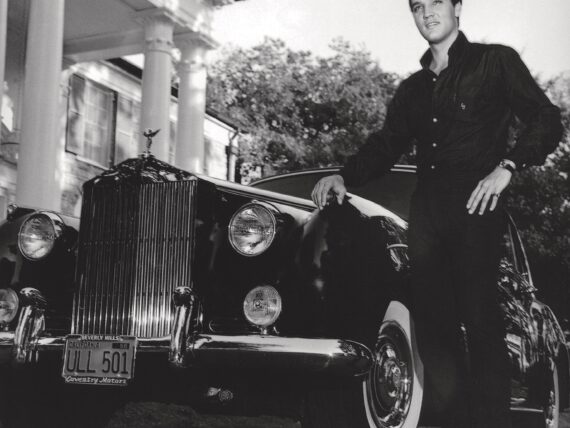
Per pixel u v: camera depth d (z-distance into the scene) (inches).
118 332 119.2
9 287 130.6
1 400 132.9
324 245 107.9
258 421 165.2
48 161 333.4
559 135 98.8
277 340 102.0
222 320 109.0
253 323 106.3
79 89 527.8
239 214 110.0
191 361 104.7
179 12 451.2
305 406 109.7
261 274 107.5
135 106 584.7
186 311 106.7
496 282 101.9
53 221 130.5
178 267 114.5
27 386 131.2
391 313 116.0
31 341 121.8
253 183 172.4
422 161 106.5
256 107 981.2
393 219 121.2
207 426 158.6
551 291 592.4
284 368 100.7
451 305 105.8
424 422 129.8
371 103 982.4
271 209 109.0
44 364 123.8
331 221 110.4
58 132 341.1
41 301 124.5
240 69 1006.4
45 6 340.2
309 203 118.6
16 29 482.6
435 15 104.5
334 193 112.9
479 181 100.4
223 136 696.4
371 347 109.1
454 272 102.7
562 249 655.1
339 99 983.0
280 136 905.5
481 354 101.3
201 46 477.1
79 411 135.5
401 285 116.9
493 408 100.1
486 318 100.7
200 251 113.3
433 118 103.7
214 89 987.9
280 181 168.4
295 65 1014.4
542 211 687.7
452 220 101.3
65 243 129.7
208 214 114.7
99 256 122.8
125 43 479.2
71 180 517.7
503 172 96.5
